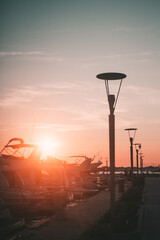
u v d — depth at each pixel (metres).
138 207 22.20
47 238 12.49
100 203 25.19
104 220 15.99
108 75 14.41
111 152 14.10
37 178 31.02
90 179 48.59
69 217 17.75
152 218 19.50
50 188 29.20
